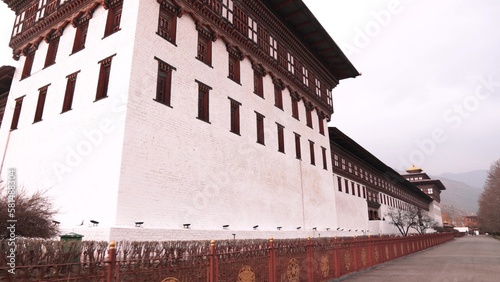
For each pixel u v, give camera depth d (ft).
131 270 18.98
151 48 55.88
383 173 204.23
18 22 82.12
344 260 48.34
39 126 64.13
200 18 68.33
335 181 131.03
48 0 75.10
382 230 175.73
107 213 45.52
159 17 60.54
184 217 55.16
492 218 245.04
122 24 56.54
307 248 38.55
